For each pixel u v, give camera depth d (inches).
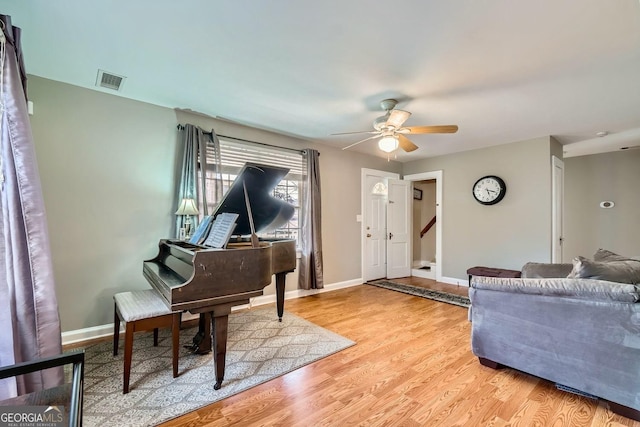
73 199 105.0
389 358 94.0
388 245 220.5
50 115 100.5
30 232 54.5
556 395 74.2
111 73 95.1
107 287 111.2
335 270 189.0
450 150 195.3
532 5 62.3
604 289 66.6
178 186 125.0
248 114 130.3
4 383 49.6
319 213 172.9
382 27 70.4
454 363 90.8
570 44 76.3
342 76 94.8
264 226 119.3
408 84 99.6
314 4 62.9
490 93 106.2
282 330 117.1
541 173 162.2
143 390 75.4
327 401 72.0
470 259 193.2
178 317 81.4
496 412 67.9
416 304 153.6
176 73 94.4
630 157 192.4
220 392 75.0
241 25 70.3
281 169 93.5
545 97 109.4
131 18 67.9
